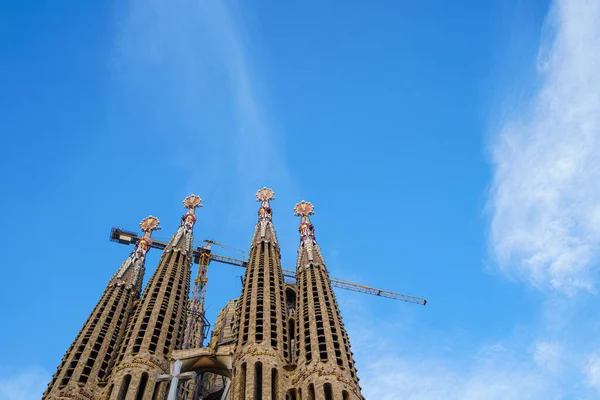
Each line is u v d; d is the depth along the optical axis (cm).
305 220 11788
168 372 7644
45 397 7138
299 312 8712
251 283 9419
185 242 10875
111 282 9869
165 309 8688
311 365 7269
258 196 12694
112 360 8150
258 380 7238
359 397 6994
